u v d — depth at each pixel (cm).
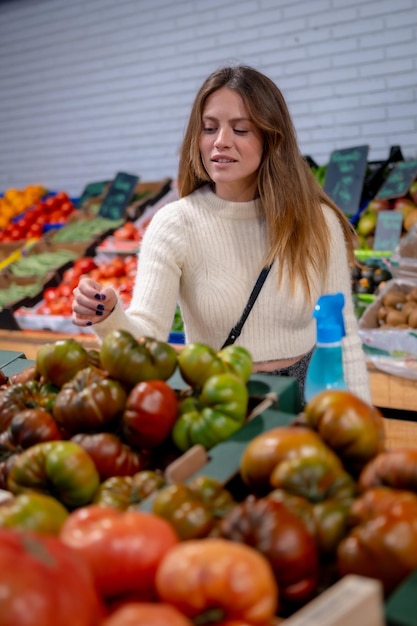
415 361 335
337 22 557
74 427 134
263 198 214
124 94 685
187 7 627
